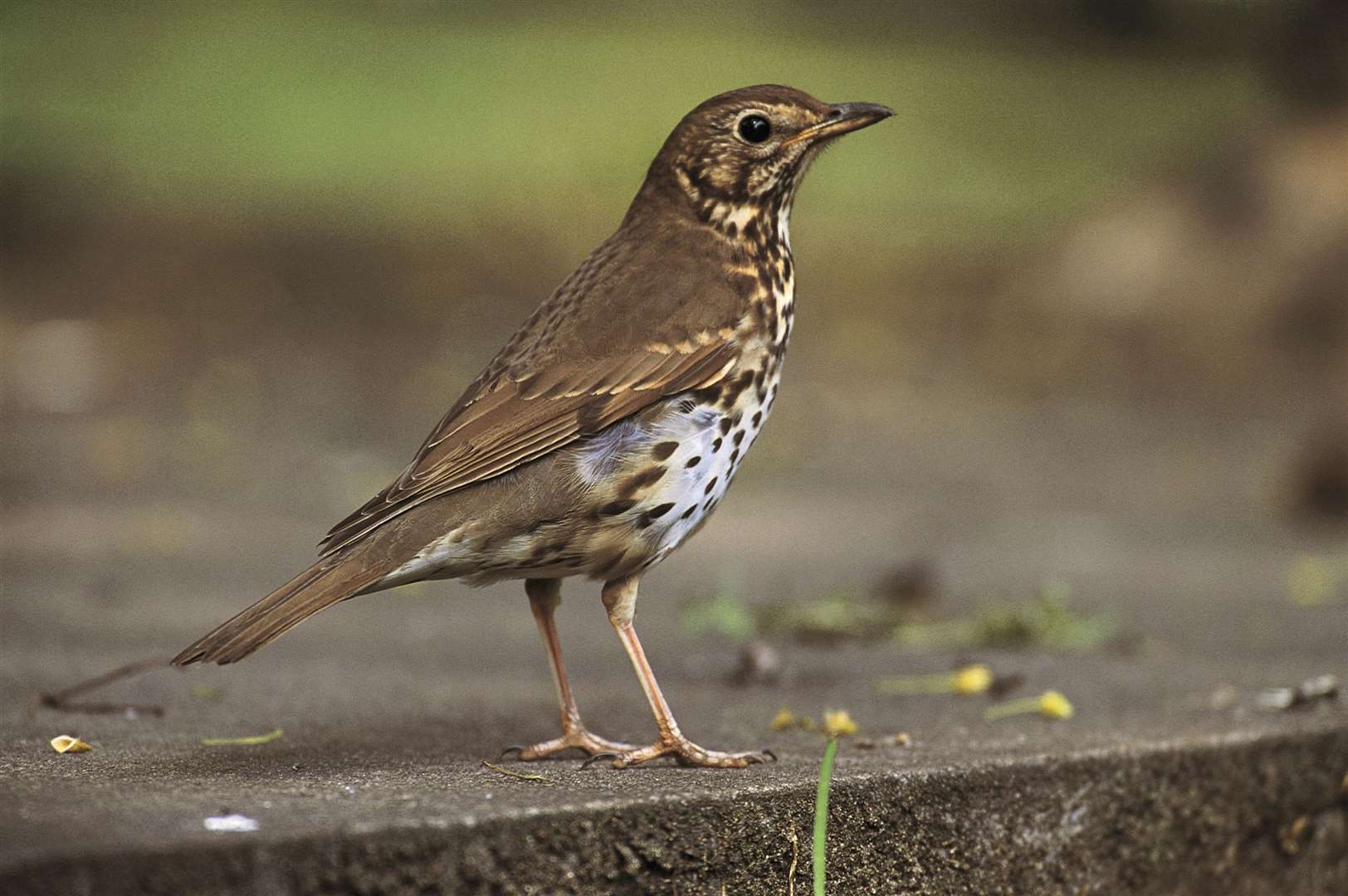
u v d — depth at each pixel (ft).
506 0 176.04
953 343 75.36
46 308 73.87
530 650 30.53
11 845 15.10
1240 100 130.31
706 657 30.45
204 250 84.28
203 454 51.39
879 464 54.80
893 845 19.88
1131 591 37.52
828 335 76.54
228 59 137.90
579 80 133.69
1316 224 73.82
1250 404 65.77
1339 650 31.07
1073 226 86.99
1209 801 22.58
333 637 31.19
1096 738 22.70
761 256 23.00
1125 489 51.08
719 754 20.71
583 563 21.20
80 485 46.50
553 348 21.36
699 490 21.66
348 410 59.41
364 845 16.21
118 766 19.45
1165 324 75.25
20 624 30.32
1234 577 39.19
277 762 20.01
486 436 20.75
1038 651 31.22
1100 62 152.87
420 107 123.95
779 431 59.77
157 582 34.99
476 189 99.71
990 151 116.57
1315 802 23.53
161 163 102.32
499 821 17.04
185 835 15.65
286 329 72.54
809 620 33.04
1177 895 22.43
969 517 46.88
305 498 46.09
